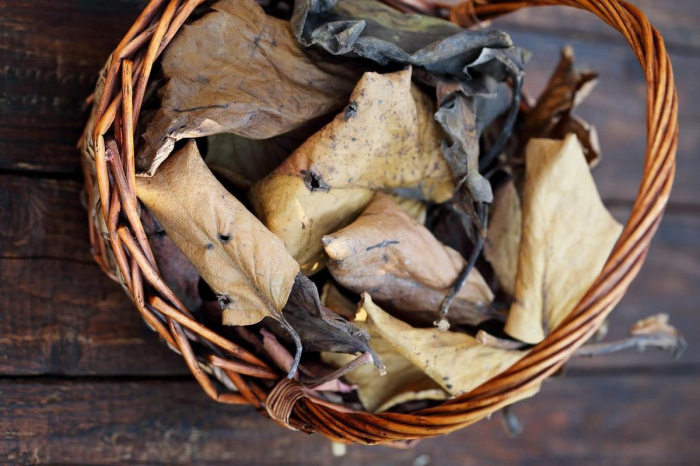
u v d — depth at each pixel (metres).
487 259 0.72
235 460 0.75
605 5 0.68
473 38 0.67
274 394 0.66
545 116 0.74
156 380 0.74
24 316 0.71
